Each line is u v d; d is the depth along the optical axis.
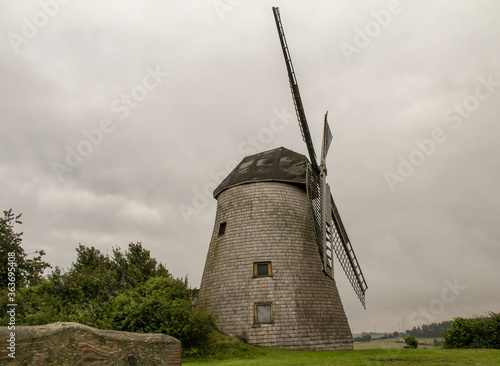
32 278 28.17
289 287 23.66
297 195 27.25
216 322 23.55
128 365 3.10
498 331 19.66
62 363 2.84
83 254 30.81
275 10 26.58
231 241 25.97
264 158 30.39
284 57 26.70
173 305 19.05
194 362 16.36
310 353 19.66
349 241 30.36
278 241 25.05
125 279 29.44
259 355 18.73
